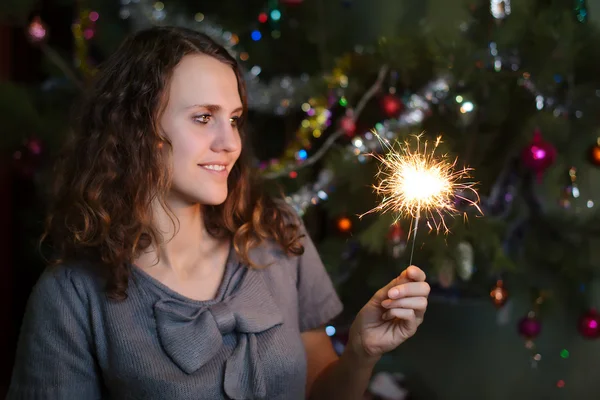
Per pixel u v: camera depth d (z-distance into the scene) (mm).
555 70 1705
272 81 2023
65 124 2102
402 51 1798
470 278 1972
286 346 1258
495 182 1919
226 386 1176
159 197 1249
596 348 2170
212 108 1206
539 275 1970
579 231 1900
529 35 1724
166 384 1159
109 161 1251
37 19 2217
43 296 1247
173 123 1205
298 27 2250
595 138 1783
